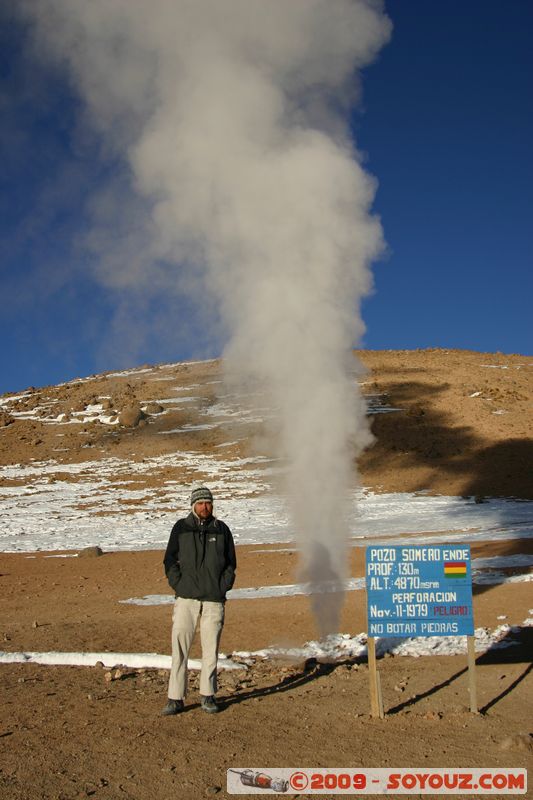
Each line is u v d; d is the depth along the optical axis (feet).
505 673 21.20
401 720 17.19
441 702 18.62
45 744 16.21
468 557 18.26
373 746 15.48
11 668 25.26
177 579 18.80
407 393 166.20
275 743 15.85
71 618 37.19
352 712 17.98
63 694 21.01
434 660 23.98
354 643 27.04
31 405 193.36
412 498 102.63
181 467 132.26
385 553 18.33
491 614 31.65
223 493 110.93
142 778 14.12
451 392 166.61
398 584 18.20
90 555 69.46
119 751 15.62
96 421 171.12
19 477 134.31
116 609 39.52
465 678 21.04
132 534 86.33
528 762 14.33
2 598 47.47
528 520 78.64
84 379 232.12
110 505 108.68
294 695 19.95
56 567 63.72
